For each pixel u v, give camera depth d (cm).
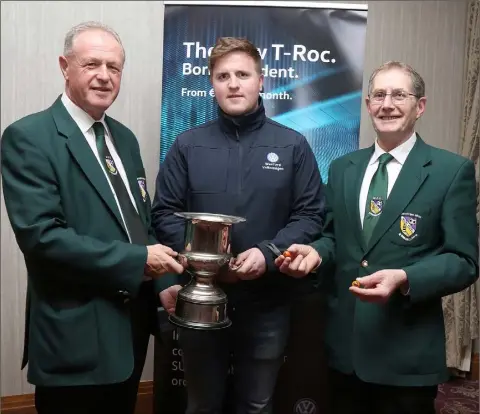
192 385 164
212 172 158
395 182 149
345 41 208
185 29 206
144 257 130
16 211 127
